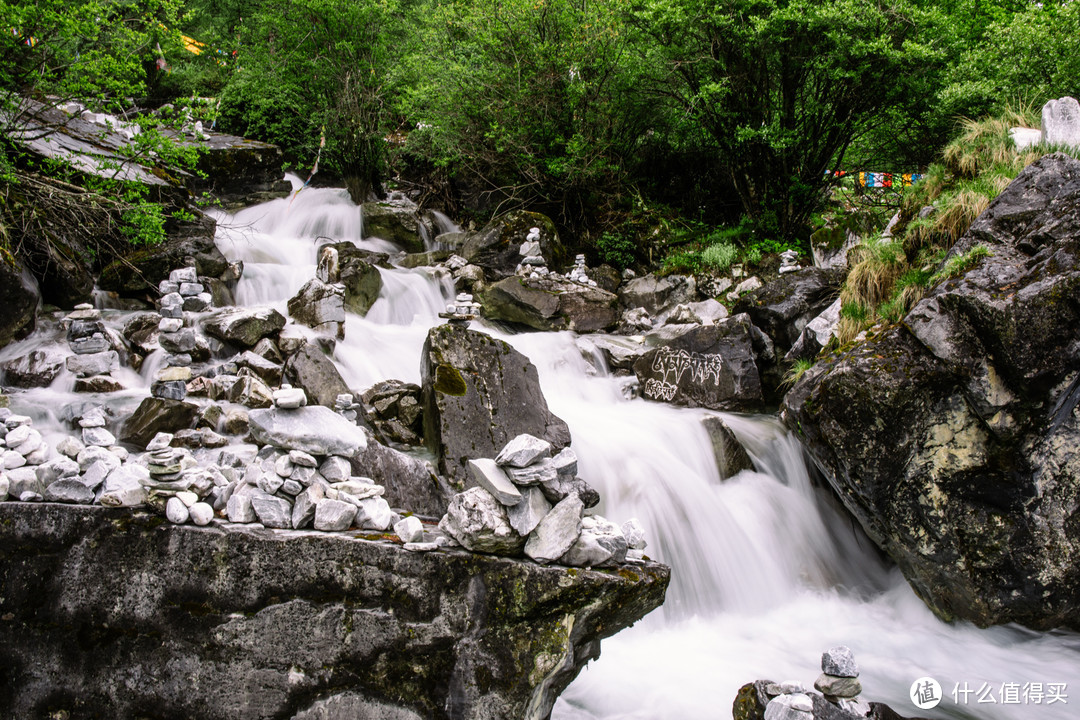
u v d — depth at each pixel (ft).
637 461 24.38
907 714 16.62
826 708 12.90
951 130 43.62
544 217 44.32
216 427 21.01
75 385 22.38
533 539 12.34
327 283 32.86
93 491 13.19
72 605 12.73
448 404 22.44
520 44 47.32
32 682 12.80
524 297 37.14
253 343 25.82
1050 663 19.31
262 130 55.47
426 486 19.06
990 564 19.98
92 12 26.81
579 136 45.88
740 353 30.71
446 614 12.03
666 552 22.21
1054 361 18.19
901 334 20.80
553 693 12.96
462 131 48.93
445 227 50.37
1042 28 37.60
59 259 27.14
